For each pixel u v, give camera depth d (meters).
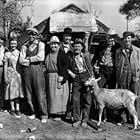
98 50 7.48
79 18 8.84
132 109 6.78
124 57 7.11
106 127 6.97
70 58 7.09
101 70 7.38
